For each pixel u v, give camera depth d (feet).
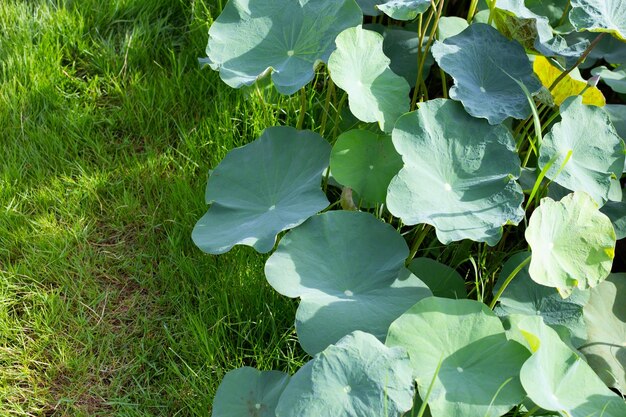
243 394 5.12
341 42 5.85
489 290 6.60
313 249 5.54
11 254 6.72
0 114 7.59
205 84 8.07
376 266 5.48
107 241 6.95
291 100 7.63
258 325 6.12
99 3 8.59
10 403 5.76
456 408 4.58
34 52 8.06
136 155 7.57
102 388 5.93
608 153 5.86
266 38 6.40
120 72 8.10
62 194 7.16
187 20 8.60
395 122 5.89
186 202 6.96
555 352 4.92
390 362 4.57
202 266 6.57
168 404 5.79
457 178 5.68
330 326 5.07
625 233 6.29
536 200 6.43
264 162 6.16
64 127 7.60
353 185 5.98
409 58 7.40
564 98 6.51
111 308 6.47
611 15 5.77
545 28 6.28
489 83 6.18
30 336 6.21
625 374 5.66
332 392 4.43
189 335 6.13
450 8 8.55
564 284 5.06
